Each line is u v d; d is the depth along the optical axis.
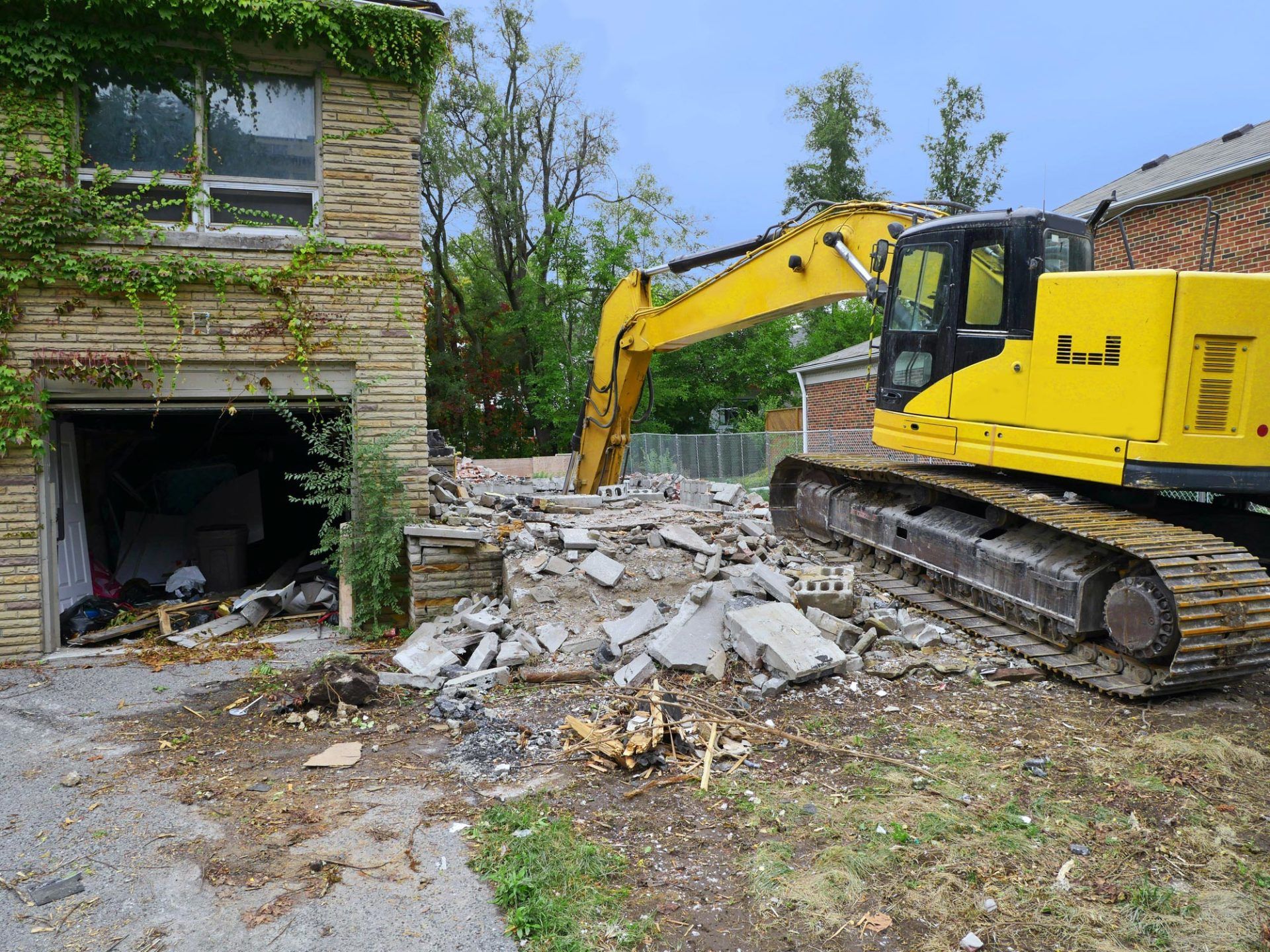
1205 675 5.85
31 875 3.92
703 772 4.87
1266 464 6.09
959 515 8.06
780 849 4.05
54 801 4.70
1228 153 12.78
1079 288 6.45
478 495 10.84
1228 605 5.67
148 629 8.70
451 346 32.34
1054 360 6.61
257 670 7.14
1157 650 5.80
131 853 4.11
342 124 8.36
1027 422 6.83
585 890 3.73
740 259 9.57
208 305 8.05
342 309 8.40
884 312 8.20
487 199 31.88
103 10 7.52
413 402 8.62
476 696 6.19
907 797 4.57
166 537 11.32
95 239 7.71
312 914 3.59
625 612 7.47
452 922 3.54
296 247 8.23
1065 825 4.28
